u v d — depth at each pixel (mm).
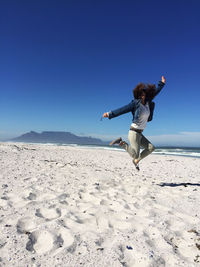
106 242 2500
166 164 12328
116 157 15688
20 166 7359
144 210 3633
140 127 4410
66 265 2020
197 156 20375
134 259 2203
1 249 2221
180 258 2248
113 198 4312
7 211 3246
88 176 6488
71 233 2611
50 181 5441
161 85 4398
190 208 3871
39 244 2416
